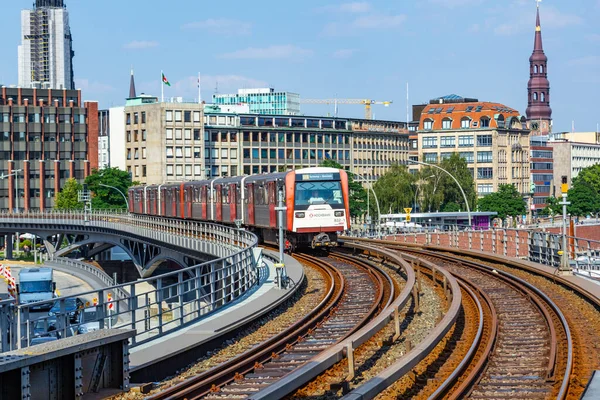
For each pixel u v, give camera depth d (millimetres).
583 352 25969
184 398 21906
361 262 56812
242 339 30922
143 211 120125
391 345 28828
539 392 21703
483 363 24734
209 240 73875
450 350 27484
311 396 22141
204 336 28859
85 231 140250
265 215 67000
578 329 30344
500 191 194875
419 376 23844
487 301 37531
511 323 32219
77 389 20859
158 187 110000
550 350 26297
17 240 183125
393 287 41344
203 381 23094
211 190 84750
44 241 153500
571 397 20641
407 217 94375
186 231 88875
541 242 54781
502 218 191375
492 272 49688
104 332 22234
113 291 74875
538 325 31594
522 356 26312
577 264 46781
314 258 60062
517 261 55031
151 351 26062
